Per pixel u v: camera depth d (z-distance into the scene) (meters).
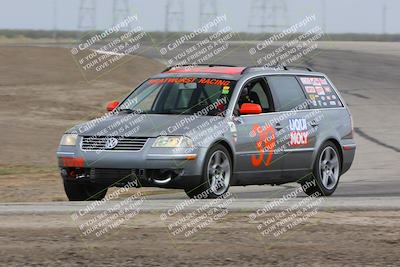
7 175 40.69
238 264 17.88
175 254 18.77
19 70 103.50
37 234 20.86
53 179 39.34
